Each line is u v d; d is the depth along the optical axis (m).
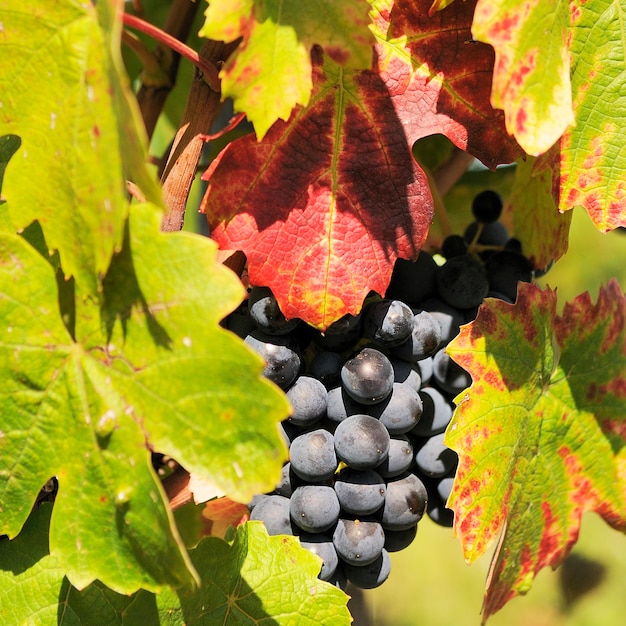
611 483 0.56
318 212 0.48
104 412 0.45
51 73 0.44
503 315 0.51
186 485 0.52
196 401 0.44
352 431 0.48
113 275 0.44
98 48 0.43
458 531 0.50
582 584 1.29
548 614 1.32
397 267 0.51
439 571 1.44
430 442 0.52
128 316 0.44
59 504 0.46
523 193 0.56
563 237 0.54
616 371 0.55
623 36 0.49
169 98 0.65
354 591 0.66
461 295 0.51
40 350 0.45
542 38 0.46
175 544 0.44
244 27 0.45
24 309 0.45
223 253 0.49
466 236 0.59
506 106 0.46
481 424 0.50
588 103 0.49
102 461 0.45
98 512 0.45
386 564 0.51
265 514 0.50
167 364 0.44
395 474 0.50
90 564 0.45
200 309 0.43
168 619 0.49
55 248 0.45
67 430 0.45
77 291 0.45
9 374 0.45
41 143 0.44
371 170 0.48
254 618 0.49
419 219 0.49
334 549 0.50
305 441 0.49
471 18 0.48
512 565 0.54
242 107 0.45
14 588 0.48
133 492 0.45
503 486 0.51
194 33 0.62
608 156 0.50
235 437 0.43
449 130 0.49
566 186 0.50
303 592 0.49
